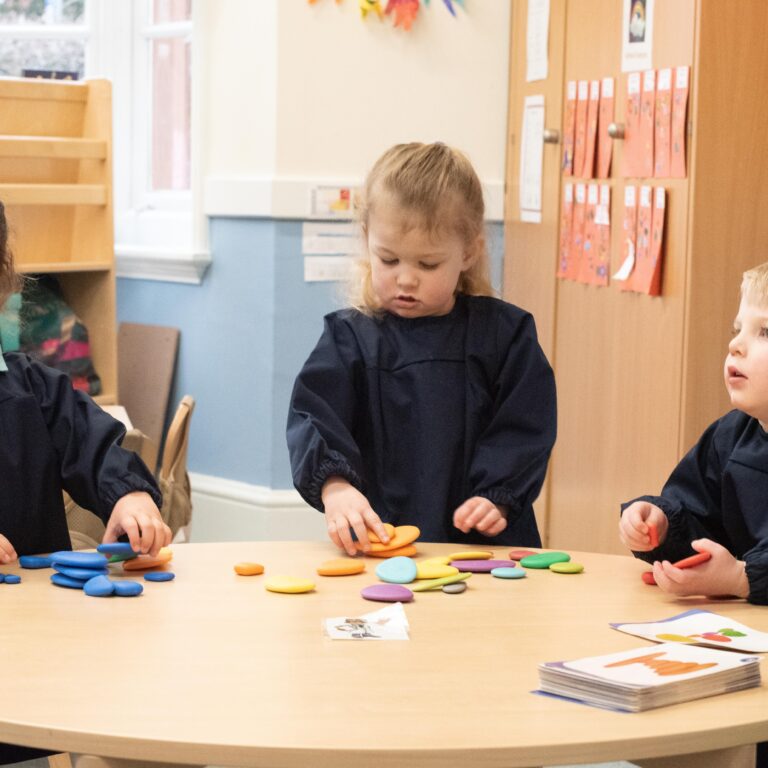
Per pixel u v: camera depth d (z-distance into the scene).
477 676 1.10
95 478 1.62
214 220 3.74
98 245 3.48
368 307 1.84
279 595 1.38
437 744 0.93
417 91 3.72
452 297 1.83
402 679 1.08
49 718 0.98
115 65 4.15
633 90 3.08
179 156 4.09
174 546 1.63
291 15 3.54
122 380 4.00
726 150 2.84
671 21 2.91
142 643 1.19
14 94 3.40
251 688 1.06
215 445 3.79
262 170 3.60
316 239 3.62
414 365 1.79
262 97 3.58
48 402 1.69
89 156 3.41
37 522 1.66
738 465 1.56
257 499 3.65
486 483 1.69
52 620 1.27
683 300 2.87
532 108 3.65
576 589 1.43
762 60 2.84
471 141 3.81
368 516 1.58
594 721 0.98
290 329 3.62
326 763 0.92
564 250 3.46
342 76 3.62
